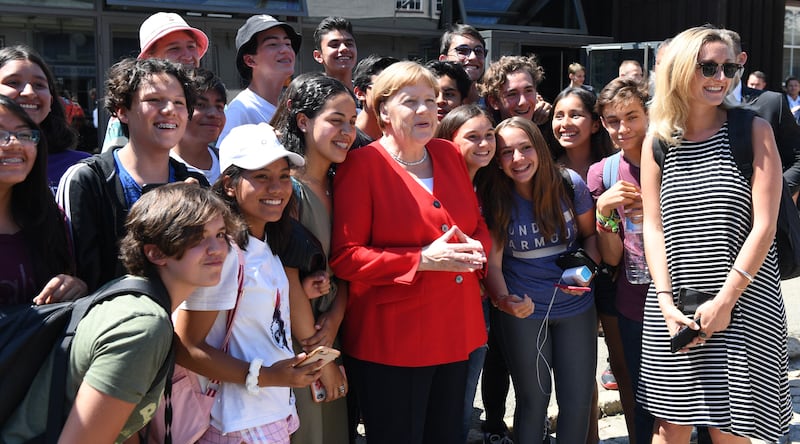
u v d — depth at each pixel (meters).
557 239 3.27
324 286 2.70
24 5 7.37
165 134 2.54
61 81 7.66
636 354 3.29
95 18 7.67
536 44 9.64
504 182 3.26
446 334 2.86
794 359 5.20
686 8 10.03
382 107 2.94
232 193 2.47
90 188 2.40
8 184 2.16
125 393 1.81
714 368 2.78
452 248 2.68
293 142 2.85
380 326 2.85
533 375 3.22
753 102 4.06
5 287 2.20
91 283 2.37
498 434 3.84
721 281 2.75
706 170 2.78
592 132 3.79
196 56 3.87
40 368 1.93
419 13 9.16
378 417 2.89
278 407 2.42
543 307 3.20
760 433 2.73
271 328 2.45
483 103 4.69
